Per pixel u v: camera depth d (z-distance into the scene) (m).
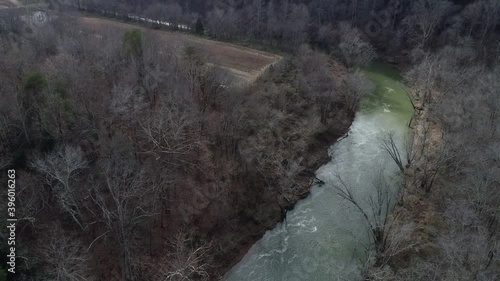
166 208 50.66
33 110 49.09
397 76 97.19
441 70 79.56
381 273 43.69
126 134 53.59
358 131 76.31
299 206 59.81
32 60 60.94
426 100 82.81
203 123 60.16
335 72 89.31
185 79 63.09
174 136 49.62
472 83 76.06
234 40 104.75
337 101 79.62
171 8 110.38
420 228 52.28
